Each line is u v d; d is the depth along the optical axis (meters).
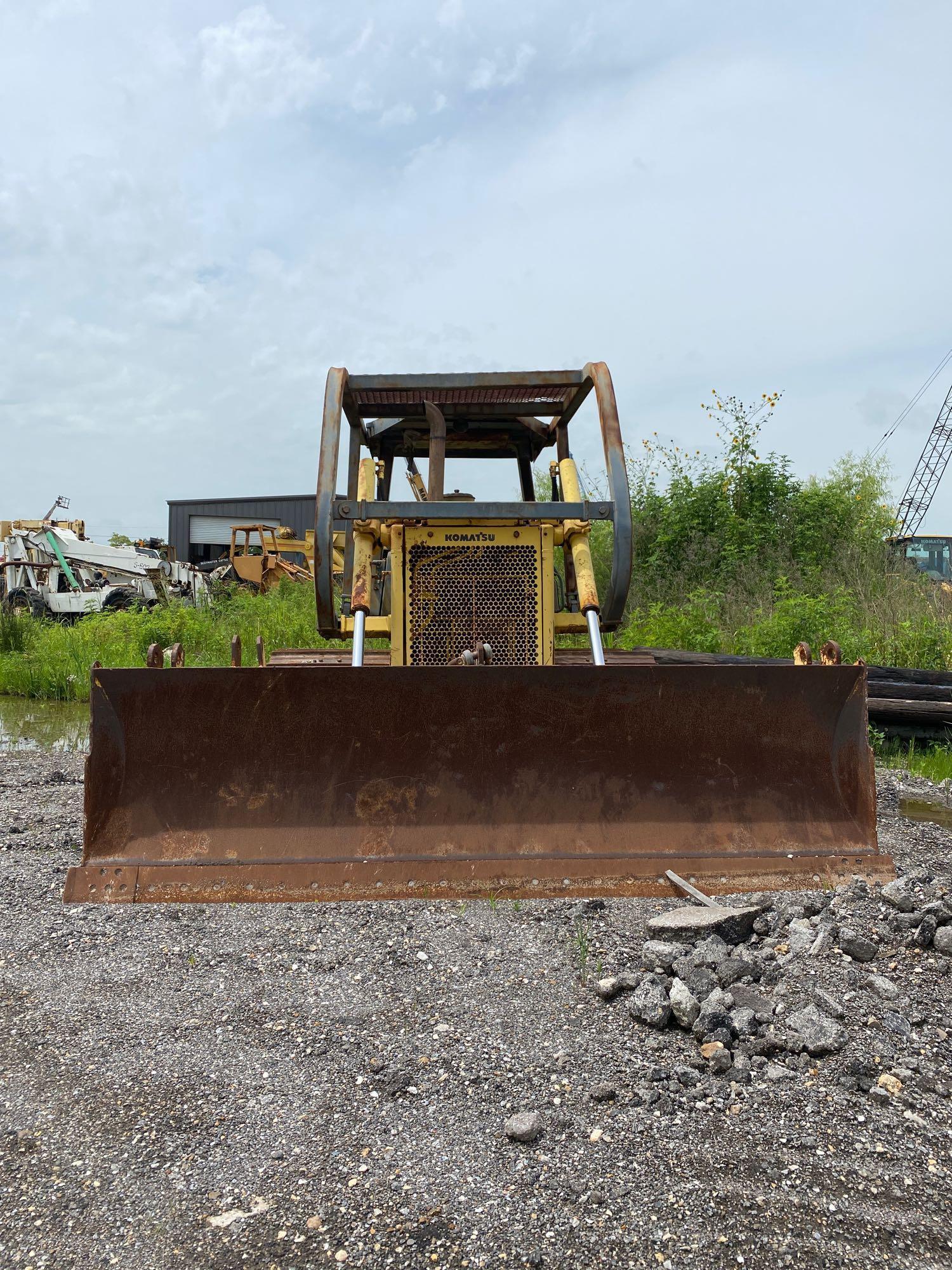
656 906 3.46
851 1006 2.72
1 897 3.86
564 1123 2.22
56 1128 2.22
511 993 2.87
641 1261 1.78
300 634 14.28
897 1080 2.37
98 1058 2.54
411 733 3.59
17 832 5.11
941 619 9.96
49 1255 1.81
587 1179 2.02
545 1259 1.79
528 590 4.85
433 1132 2.20
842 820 3.64
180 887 3.41
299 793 3.56
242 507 33.31
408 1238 1.85
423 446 5.95
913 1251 1.80
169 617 14.55
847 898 3.37
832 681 3.67
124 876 3.43
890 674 7.94
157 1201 1.96
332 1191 1.99
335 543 10.27
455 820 3.55
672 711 3.64
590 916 3.38
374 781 3.57
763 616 10.98
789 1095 2.32
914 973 2.92
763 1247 1.81
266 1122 2.24
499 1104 2.30
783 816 3.62
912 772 6.97
